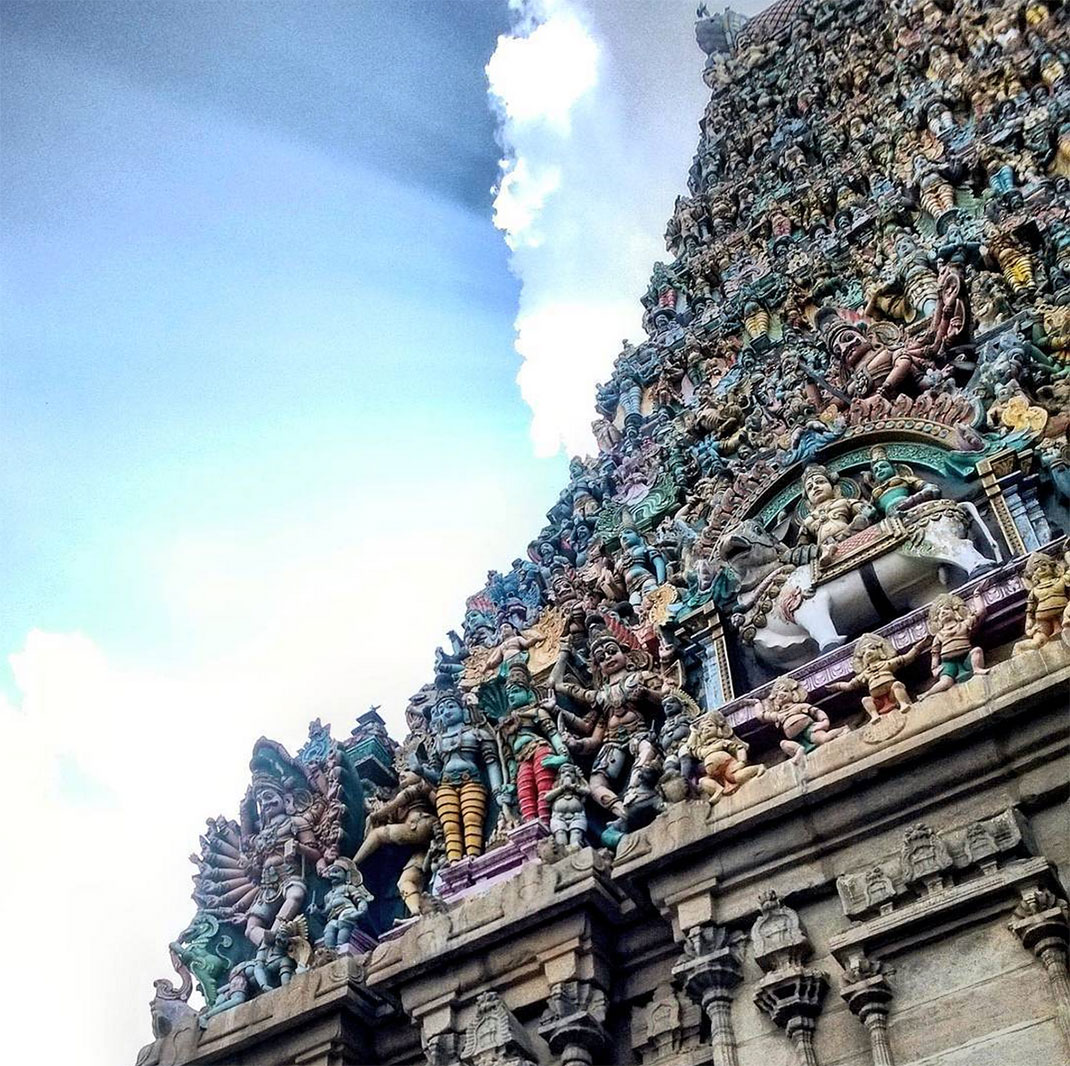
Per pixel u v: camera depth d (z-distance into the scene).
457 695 17.55
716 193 30.45
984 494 14.45
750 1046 10.68
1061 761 10.58
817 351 20.92
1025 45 23.83
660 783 13.47
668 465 21.34
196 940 16.44
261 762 18.42
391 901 16.66
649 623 17.09
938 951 10.18
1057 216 18.44
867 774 11.15
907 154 24.45
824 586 14.56
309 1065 13.70
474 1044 12.10
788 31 35.91
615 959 12.71
